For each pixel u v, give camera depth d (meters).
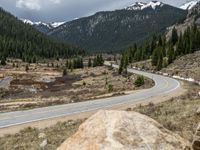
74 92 61.09
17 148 15.88
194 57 101.25
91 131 6.51
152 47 144.50
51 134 18.70
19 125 24.06
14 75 111.69
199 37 120.81
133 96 41.94
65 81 93.44
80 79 94.75
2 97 64.94
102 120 6.70
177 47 116.56
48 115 28.08
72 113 28.77
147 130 6.54
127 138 6.27
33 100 50.69
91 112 29.02
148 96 41.25
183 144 6.56
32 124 24.28
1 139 18.80
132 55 145.25
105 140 6.21
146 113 22.98
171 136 6.64
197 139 7.87
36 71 131.00
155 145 6.27
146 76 82.94
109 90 56.69
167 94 43.00
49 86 83.31
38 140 17.28
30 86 81.31
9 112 30.67
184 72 82.19
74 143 6.48
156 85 61.47
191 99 27.56
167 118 18.80
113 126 6.47
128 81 76.00
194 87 52.81
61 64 177.75
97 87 70.25
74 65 140.38
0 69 135.25
